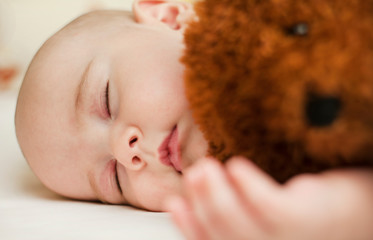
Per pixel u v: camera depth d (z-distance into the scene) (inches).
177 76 33.7
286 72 18.4
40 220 30.0
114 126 34.9
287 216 15.7
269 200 15.7
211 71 22.4
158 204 35.1
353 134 17.7
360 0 19.0
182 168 33.5
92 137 36.6
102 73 36.4
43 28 88.0
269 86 19.1
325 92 17.6
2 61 85.1
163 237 24.6
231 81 21.2
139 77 34.4
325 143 18.2
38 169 39.8
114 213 32.9
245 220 16.1
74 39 40.1
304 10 19.3
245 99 20.4
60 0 88.2
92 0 87.3
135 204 37.4
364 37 18.2
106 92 36.4
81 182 38.9
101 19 43.6
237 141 21.4
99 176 38.0
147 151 33.4
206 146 31.9
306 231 15.8
